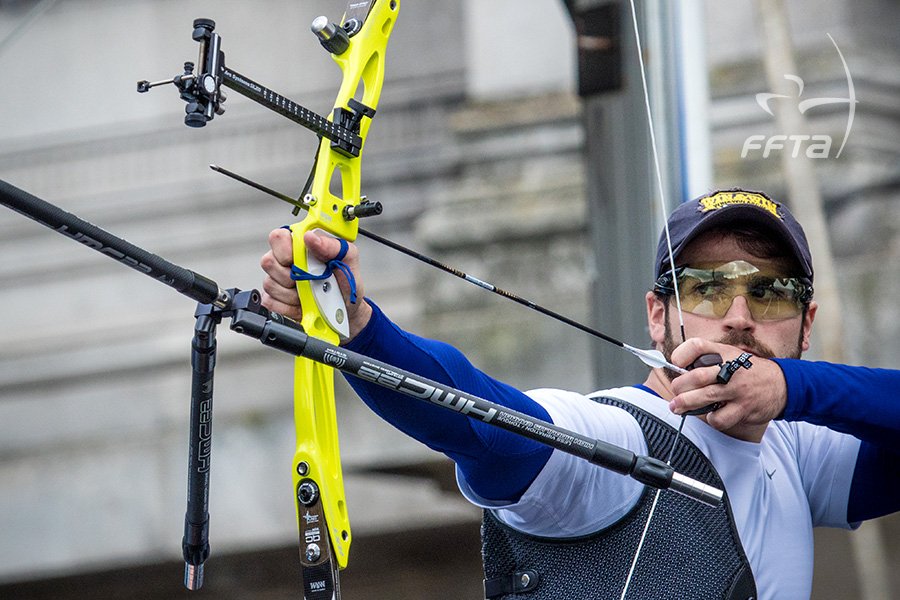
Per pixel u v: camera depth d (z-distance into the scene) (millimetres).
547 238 29016
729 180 23094
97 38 33156
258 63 32594
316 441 6492
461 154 30984
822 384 7043
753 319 7512
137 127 32938
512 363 28359
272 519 29500
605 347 13023
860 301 25844
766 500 7277
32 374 31406
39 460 30875
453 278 29156
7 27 33594
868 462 7746
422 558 29297
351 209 6629
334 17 32312
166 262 5562
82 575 30562
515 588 7137
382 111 31750
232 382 30219
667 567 6918
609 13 12961
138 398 31156
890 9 25141
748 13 23047
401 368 6582
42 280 32594
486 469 6734
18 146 33156
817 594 25938
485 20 31359
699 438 7219
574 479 6844
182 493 30438
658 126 11555
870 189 25656
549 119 30500
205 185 32562
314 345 5852
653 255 12500
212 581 29984
